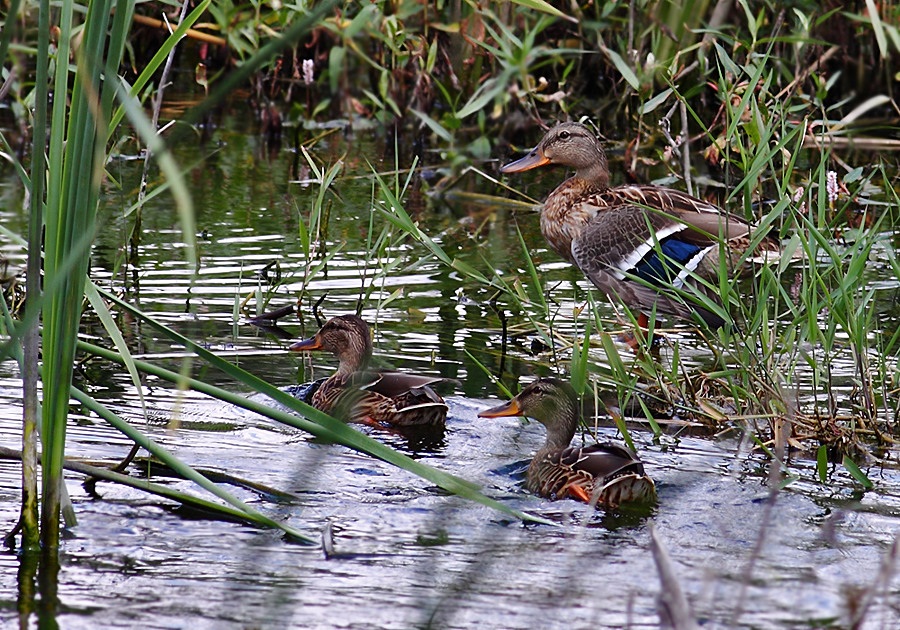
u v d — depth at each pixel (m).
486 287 14.97
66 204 7.18
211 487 8.17
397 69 21.45
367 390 11.38
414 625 7.21
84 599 7.48
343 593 7.67
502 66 21.14
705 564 8.23
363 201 18.16
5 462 9.66
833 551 8.48
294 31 4.79
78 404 11.05
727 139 12.66
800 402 11.58
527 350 13.02
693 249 13.96
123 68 22.52
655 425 10.82
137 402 11.17
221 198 18.00
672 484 9.83
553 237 15.54
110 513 8.83
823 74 19.80
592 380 12.05
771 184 18.23
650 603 7.57
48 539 8.13
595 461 9.51
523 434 11.12
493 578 7.95
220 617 7.28
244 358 12.58
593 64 22.56
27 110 18.39
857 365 11.40
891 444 10.79
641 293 13.99
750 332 11.55
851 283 11.05
